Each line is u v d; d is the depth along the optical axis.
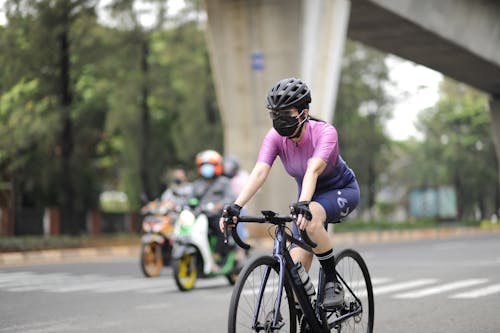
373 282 19.08
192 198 18.89
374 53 69.94
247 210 38.41
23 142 44.16
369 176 75.31
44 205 59.03
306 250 8.57
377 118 73.19
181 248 17.72
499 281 19.23
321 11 36.91
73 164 48.22
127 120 51.12
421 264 25.28
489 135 91.31
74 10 43.84
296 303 8.42
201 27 52.78
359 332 9.73
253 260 7.73
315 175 8.15
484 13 41.94
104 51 47.06
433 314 13.34
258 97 36.84
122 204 90.25
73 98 48.03
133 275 22.28
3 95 43.72
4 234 45.00
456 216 83.38
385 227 65.12
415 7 36.72
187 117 55.06
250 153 37.22
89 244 40.09
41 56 43.31
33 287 18.66
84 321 12.82
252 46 36.69
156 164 57.03
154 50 57.09
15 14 41.72
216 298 16.23
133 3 47.81
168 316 13.41
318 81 37.44
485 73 48.09
